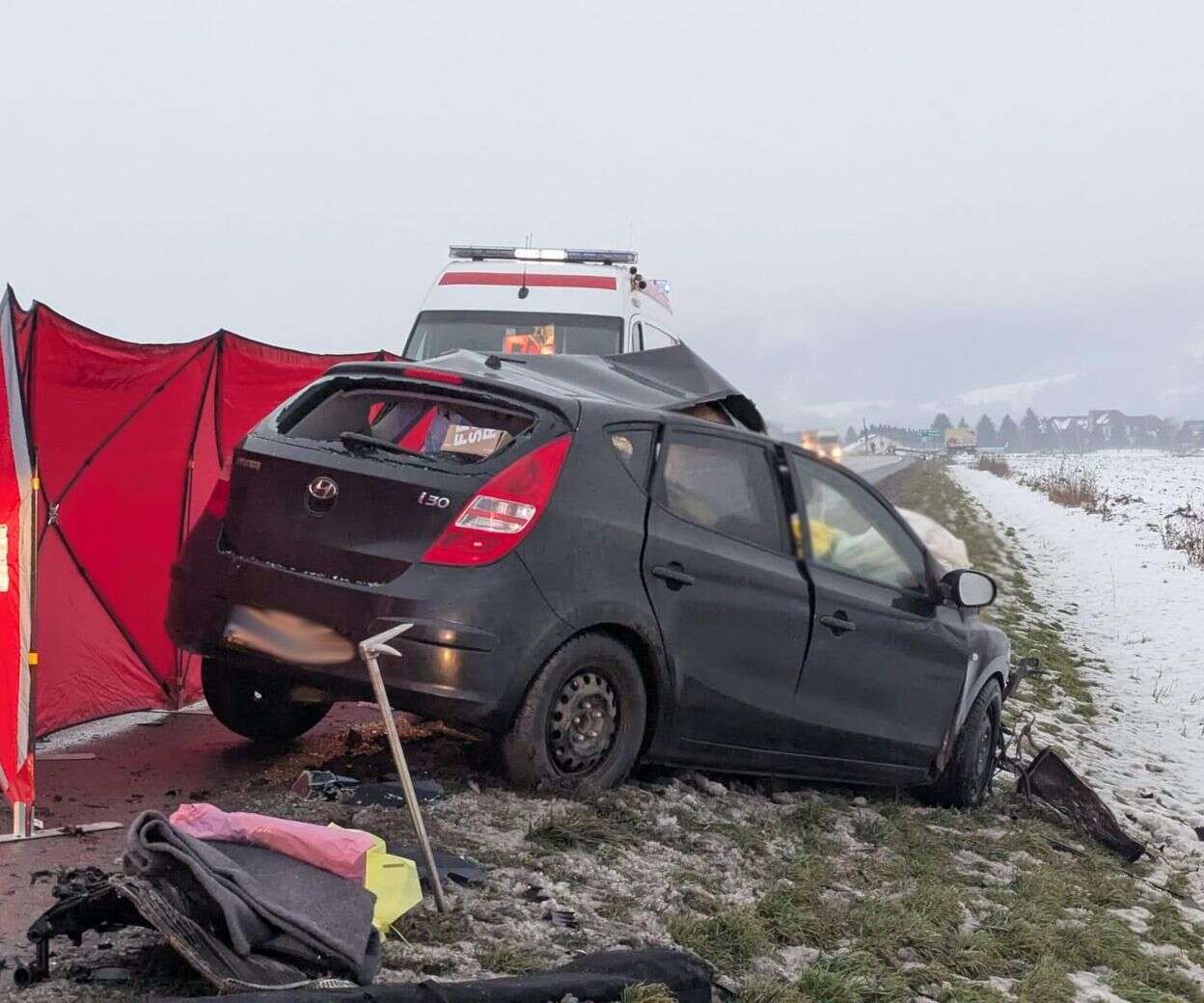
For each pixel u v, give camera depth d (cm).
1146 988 611
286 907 421
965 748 854
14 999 387
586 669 638
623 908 536
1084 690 1483
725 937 530
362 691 602
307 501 627
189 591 648
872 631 775
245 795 637
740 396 769
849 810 777
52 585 753
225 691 710
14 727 561
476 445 653
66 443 746
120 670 802
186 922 402
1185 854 907
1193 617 2091
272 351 870
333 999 376
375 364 678
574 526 625
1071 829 888
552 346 1295
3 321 570
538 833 585
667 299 1535
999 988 576
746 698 708
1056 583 2475
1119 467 8200
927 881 668
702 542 684
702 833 650
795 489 749
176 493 826
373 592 598
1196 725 1366
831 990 502
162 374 791
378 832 562
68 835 564
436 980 428
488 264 1362
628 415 668
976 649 853
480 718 601
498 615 596
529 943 480
